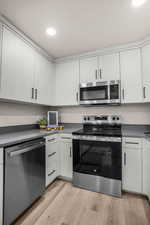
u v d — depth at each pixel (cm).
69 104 246
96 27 162
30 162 151
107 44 204
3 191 119
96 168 189
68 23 155
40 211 149
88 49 221
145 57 191
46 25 158
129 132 199
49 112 245
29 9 134
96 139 189
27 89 186
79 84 233
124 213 146
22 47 176
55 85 260
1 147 119
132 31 171
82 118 270
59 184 209
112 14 141
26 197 144
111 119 235
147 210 150
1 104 186
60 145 221
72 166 210
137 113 231
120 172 176
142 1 124
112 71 216
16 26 160
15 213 129
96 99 220
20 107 219
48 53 234
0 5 128
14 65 163
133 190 175
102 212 148
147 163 165
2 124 187
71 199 171
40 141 171
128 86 205
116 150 178
